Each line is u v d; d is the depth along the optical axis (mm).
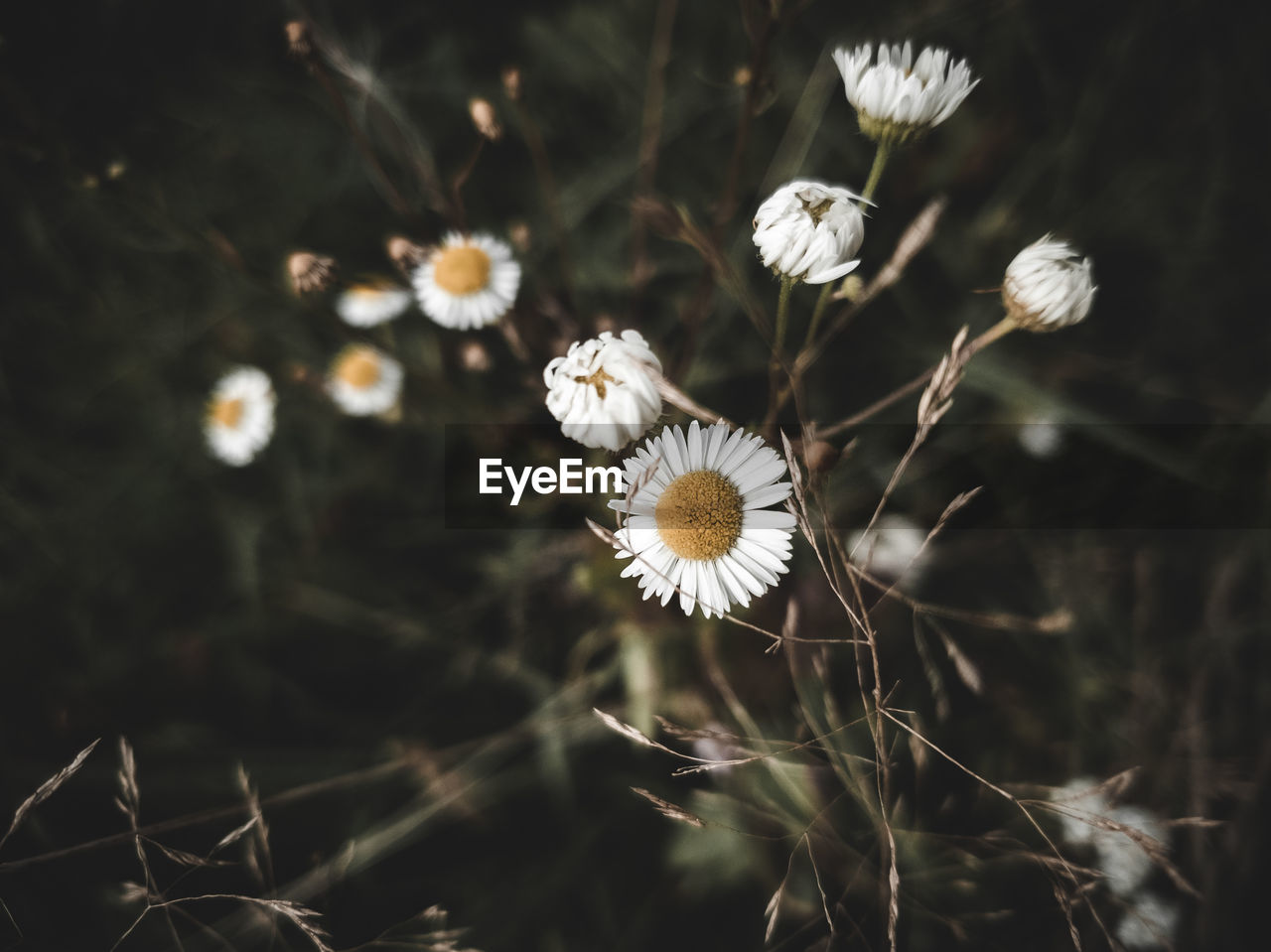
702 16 183
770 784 143
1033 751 146
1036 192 175
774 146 181
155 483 178
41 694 164
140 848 122
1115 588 155
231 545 174
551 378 104
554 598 167
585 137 187
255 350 184
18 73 174
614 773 153
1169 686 147
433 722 162
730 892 143
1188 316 168
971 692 150
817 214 103
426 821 152
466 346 157
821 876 139
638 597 150
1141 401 164
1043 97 177
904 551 154
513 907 145
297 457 180
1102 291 172
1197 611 152
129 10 180
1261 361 164
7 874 148
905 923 135
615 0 184
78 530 174
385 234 185
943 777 144
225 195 183
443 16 187
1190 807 135
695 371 166
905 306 172
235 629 168
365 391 168
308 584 172
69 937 144
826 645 146
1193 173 170
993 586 158
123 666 167
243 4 183
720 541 102
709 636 148
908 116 105
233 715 165
